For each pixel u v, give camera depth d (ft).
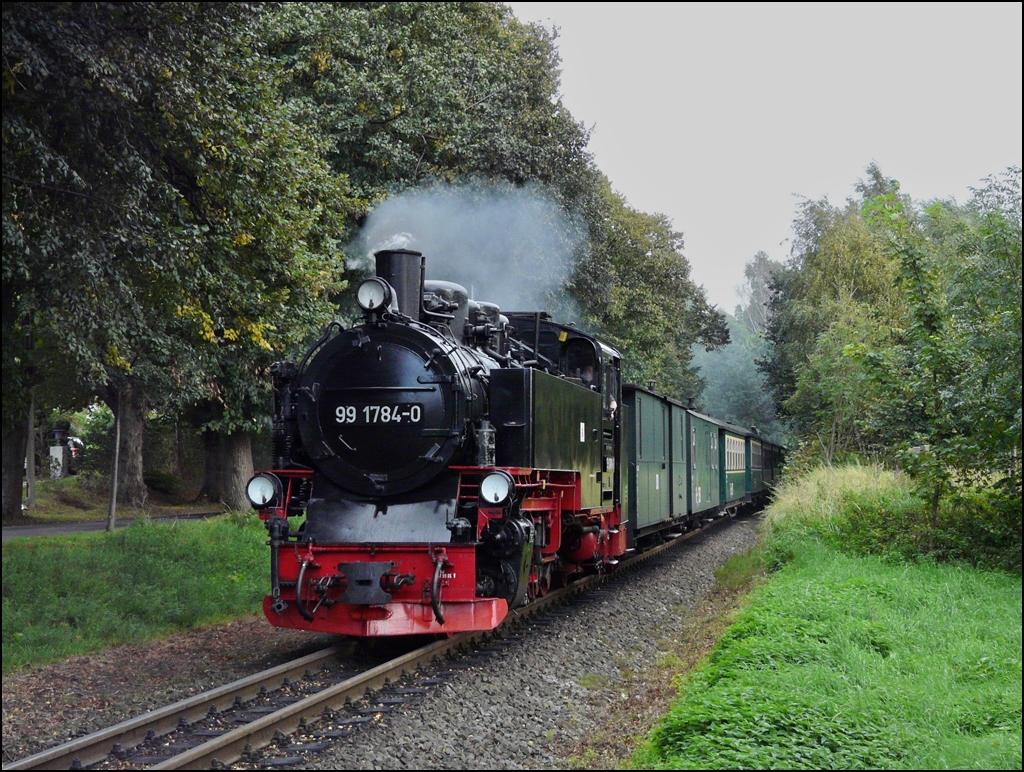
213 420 74.74
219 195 40.14
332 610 27.17
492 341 34.60
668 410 57.06
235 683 22.18
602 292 88.99
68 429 121.49
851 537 43.57
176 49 33.73
